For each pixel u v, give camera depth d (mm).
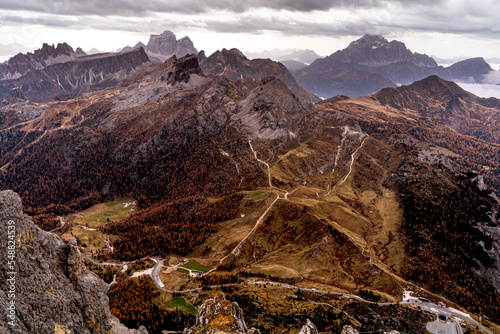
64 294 80625
